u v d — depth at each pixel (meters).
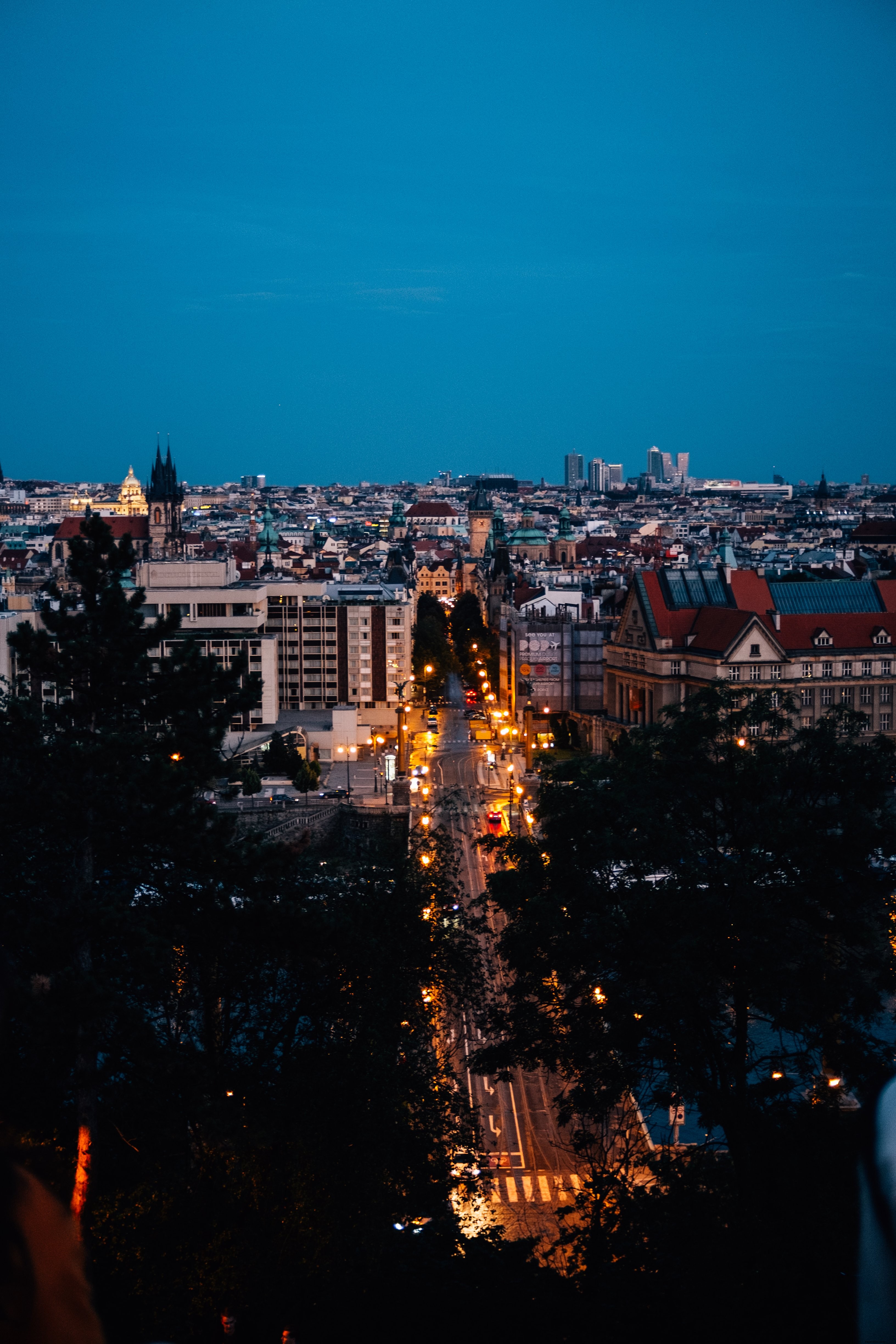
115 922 47.75
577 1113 65.00
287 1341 50.12
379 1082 57.00
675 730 65.25
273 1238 53.47
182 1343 46.41
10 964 7.48
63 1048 45.78
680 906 56.75
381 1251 54.59
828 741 62.84
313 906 60.19
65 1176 48.34
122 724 58.59
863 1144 7.26
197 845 53.56
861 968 58.19
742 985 56.25
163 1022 64.06
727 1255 46.66
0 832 52.56
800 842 57.88
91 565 58.06
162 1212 51.53
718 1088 60.00
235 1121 50.19
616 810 61.78
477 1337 49.53
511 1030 62.97
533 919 60.19
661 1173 54.53
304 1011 61.75
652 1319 48.94
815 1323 42.81
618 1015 58.62
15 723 53.84
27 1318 5.94
